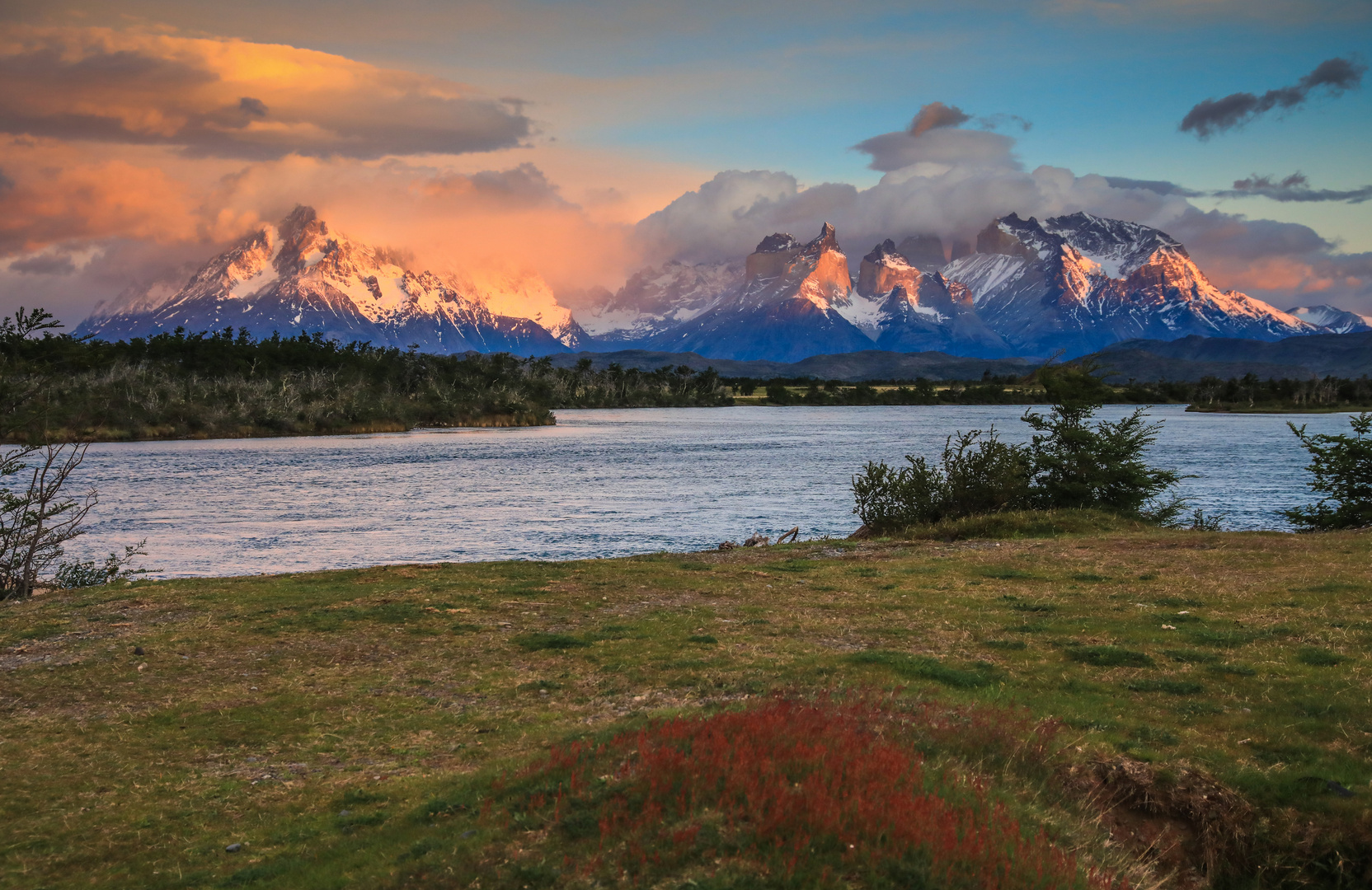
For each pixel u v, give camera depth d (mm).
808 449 98000
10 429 21844
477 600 17141
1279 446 101250
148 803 8656
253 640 14328
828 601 16859
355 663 13148
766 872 5945
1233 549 20844
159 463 86312
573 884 5988
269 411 134625
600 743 8242
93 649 13945
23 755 9875
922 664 11945
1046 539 24625
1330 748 9016
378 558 37156
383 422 148250
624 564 21844
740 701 10219
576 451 101062
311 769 9430
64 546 39906
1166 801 8367
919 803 6809
